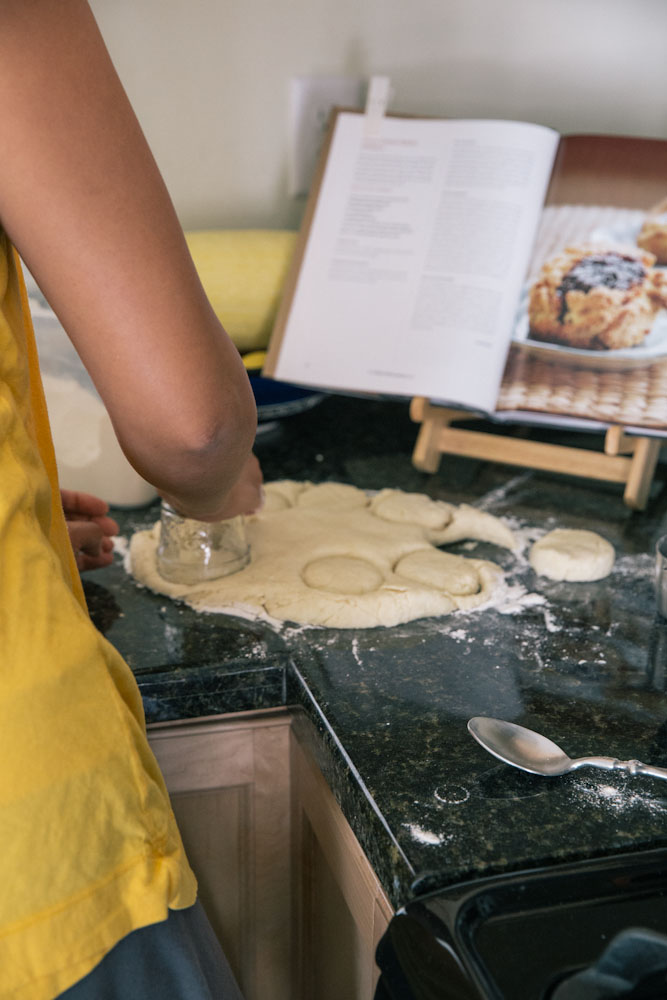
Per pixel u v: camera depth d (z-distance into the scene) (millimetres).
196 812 797
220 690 756
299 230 1286
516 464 1132
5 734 467
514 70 1352
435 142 1147
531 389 1077
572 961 465
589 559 911
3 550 476
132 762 514
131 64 1218
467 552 979
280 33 1261
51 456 603
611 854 565
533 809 599
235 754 789
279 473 1159
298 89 1293
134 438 529
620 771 640
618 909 501
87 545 863
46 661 481
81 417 981
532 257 1087
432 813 592
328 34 1279
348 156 1182
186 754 772
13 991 480
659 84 1393
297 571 890
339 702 710
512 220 1092
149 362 491
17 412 499
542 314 1073
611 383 1051
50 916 482
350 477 1153
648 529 1031
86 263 472
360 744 662
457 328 1104
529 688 738
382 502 1054
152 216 481
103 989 507
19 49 440
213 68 1252
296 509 1033
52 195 458
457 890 509
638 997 440
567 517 1057
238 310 1195
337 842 694
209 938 588
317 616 819
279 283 1196
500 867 548
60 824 480
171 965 535
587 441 1267
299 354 1161
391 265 1144
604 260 1060
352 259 1160
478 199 1112
